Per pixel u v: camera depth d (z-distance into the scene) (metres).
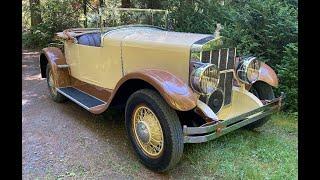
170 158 2.54
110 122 3.86
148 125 2.69
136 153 2.89
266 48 4.46
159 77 2.59
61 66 4.39
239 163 2.86
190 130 2.46
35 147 3.18
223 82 3.07
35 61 7.71
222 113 3.13
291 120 3.84
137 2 7.05
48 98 4.84
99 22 3.90
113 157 2.99
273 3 4.50
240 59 3.26
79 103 3.64
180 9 5.93
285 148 3.14
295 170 2.71
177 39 3.03
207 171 2.75
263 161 2.90
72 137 3.42
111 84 3.63
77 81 4.35
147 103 2.64
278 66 4.08
